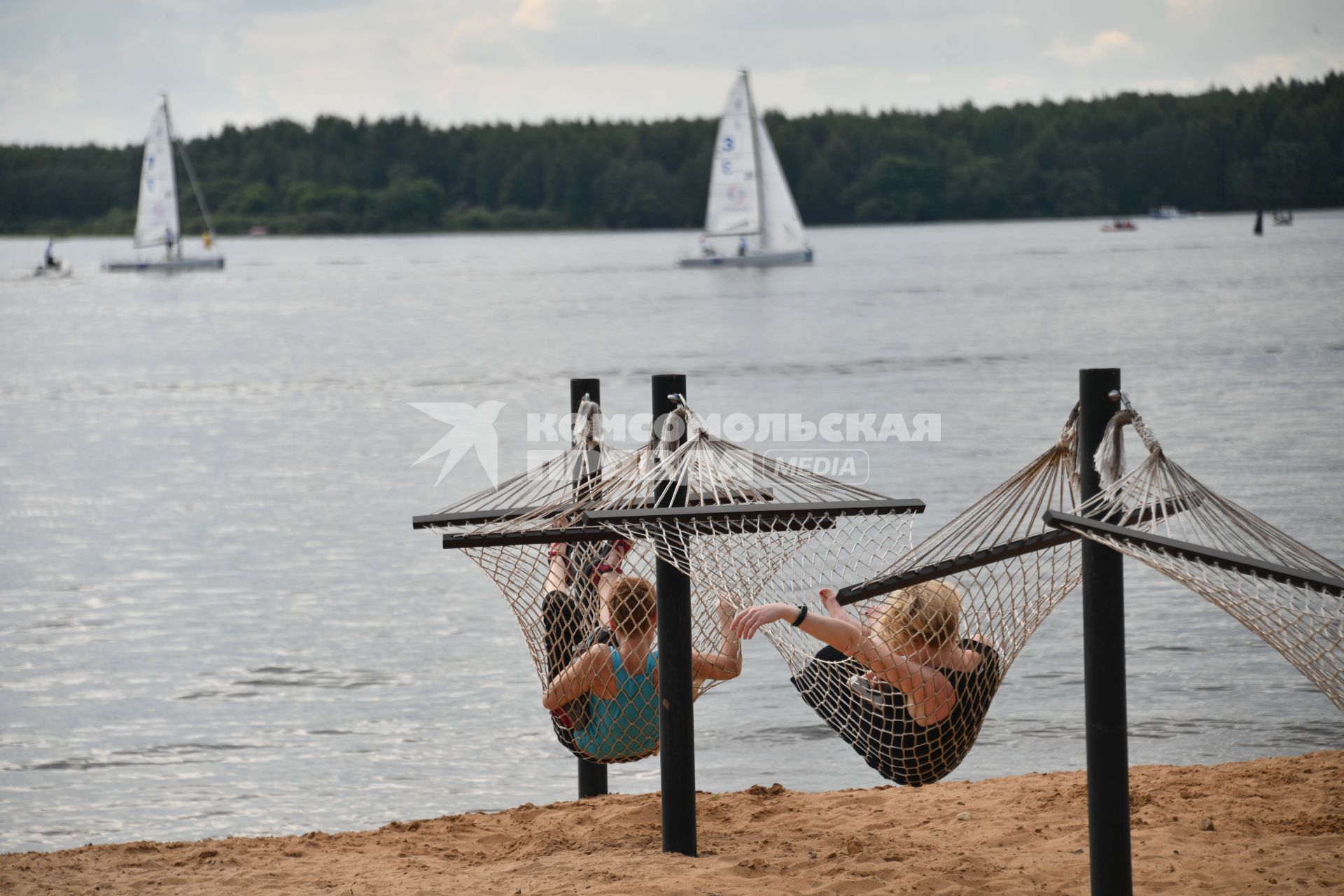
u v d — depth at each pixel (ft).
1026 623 66.85
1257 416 310.45
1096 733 55.21
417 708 131.03
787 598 70.95
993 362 455.22
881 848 68.18
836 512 62.44
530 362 495.82
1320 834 67.92
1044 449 277.44
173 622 164.66
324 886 64.90
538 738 122.83
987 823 72.64
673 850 67.56
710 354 509.76
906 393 380.17
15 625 163.73
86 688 138.31
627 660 69.87
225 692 136.77
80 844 100.22
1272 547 55.83
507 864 68.28
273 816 105.40
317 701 133.49
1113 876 55.16
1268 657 136.77
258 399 407.23
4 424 361.71
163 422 362.33
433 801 108.27
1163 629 146.61
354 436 331.57
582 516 68.64
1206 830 69.05
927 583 64.54
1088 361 446.60
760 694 131.64
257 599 175.22
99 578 189.16
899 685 64.03
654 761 117.60
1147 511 54.29
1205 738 116.06
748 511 61.46
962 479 244.42
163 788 111.45
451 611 167.63
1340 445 266.36
